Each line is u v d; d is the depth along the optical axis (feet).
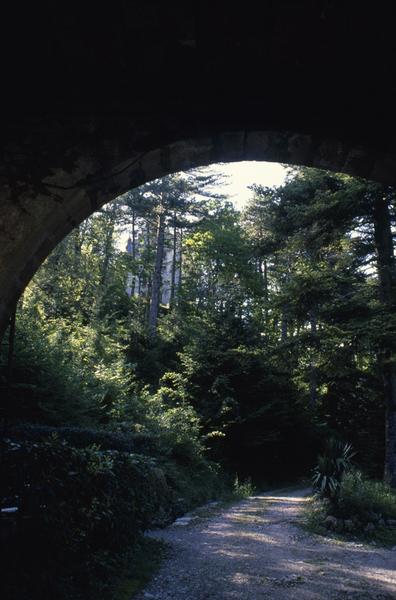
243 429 61.46
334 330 40.88
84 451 15.38
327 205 41.75
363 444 72.79
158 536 24.57
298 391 71.20
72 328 52.60
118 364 45.11
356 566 20.06
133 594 14.64
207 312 66.49
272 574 18.12
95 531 16.02
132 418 41.16
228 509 36.27
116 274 84.33
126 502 17.87
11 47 9.77
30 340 32.35
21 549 12.32
